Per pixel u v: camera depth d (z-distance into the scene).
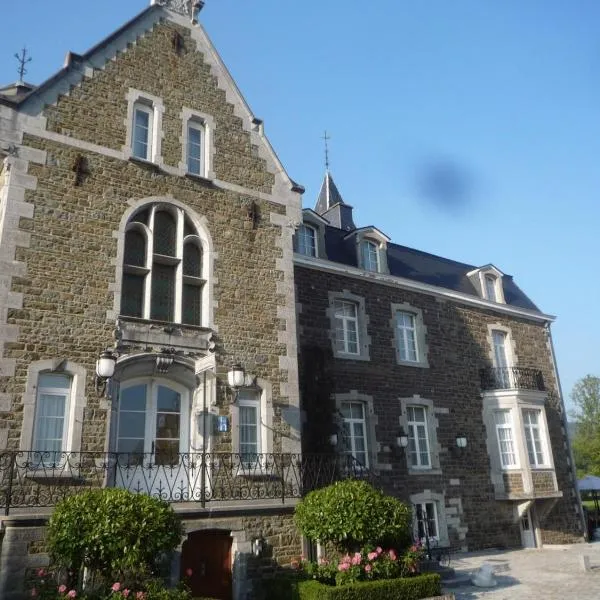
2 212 10.62
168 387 11.64
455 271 22.06
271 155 14.41
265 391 12.23
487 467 18.56
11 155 10.69
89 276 10.89
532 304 23.30
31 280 10.25
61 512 8.37
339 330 17.20
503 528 18.08
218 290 12.37
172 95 13.23
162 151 12.62
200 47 14.15
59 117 11.48
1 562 8.45
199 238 12.56
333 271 17.42
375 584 9.88
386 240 18.98
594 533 22.03
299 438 12.40
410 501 16.44
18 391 9.60
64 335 10.30
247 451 11.77
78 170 11.32
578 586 12.11
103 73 12.36
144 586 8.42
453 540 16.91
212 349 11.81
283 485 11.27
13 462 8.98
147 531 8.32
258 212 13.64
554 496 18.55
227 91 14.22
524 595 11.47
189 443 11.43
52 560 8.55
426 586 10.39
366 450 16.34
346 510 10.48
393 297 18.66
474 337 20.25
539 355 22.11
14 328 9.84
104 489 8.96
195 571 10.29
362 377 16.86
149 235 11.91
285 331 13.02
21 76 16.20
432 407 18.05
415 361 18.44
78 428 9.98
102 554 8.02
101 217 11.37
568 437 21.72
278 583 10.41
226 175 13.44
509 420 19.20
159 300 11.86
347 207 23.50
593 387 47.94
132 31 13.11
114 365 10.23
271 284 13.22
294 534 11.32
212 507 10.49
